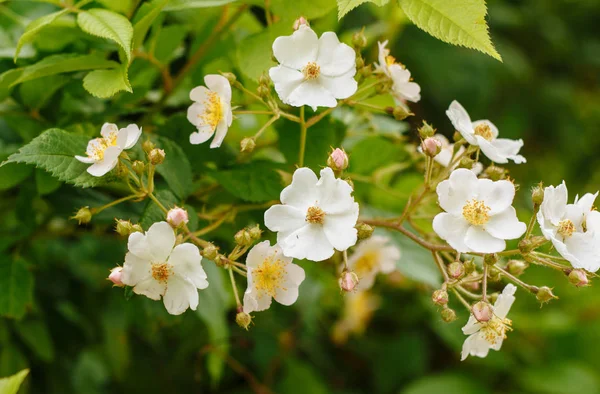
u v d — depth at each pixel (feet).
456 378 2.48
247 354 2.18
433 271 1.74
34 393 1.90
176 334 2.00
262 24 1.84
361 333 2.51
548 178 3.75
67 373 1.93
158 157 1.49
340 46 1.54
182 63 1.85
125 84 1.49
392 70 1.59
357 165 1.76
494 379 2.55
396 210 1.89
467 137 1.55
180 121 1.63
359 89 1.64
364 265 1.72
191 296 1.45
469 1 1.49
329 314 2.56
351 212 1.47
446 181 1.48
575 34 4.13
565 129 3.91
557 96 3.86
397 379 2.49
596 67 4.11
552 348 2.60
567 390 2.46
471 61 3.42
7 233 1.70
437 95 3.34
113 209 1.65
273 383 2.27
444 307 1.51
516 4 3.94
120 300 1.93
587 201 1.52
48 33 1.61
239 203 1.67
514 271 1.53
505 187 1.48
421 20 1.50
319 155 1.64
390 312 2.53
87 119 1.66
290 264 1.49
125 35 1.49
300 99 1.52
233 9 1.71
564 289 2.72
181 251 1.45
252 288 1.47
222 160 1.64
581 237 1.49
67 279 1.92
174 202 1.54
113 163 1.46
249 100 1.72
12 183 1.59
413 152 1.78
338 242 1.46
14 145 1.69
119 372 2.02
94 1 1.60
